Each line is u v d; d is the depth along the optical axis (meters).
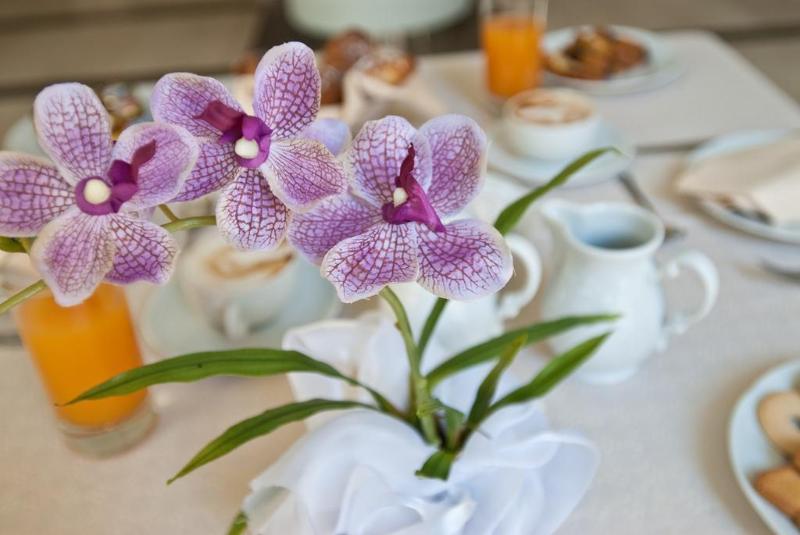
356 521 0.33
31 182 0.23
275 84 0.24
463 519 0.33
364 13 1.58
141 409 0.43
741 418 0.41
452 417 0.33
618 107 0.82
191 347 0.49
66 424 0.42
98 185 0.22
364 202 0.27
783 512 0.36
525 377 0.47
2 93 1.55
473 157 0.27
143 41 1.81
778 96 0.82
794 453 0.39
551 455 0.36
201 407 0.45
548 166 0.70
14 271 0.45
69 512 0.39
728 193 0.60
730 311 0.52
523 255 0.44
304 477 0.33
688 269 0.56
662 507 0.38
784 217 0.58
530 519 0.35
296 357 0.32
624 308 0.43
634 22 1.83
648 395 0.45
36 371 0.46
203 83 0.24
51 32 1.88
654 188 0.66
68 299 0.22
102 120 0.23
